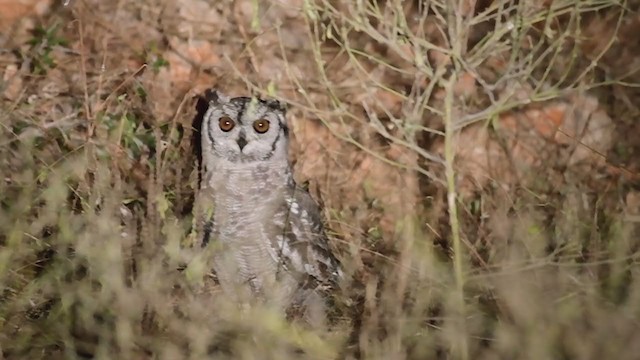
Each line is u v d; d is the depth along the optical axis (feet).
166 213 43.68
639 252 40.55
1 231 41.27
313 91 57.26
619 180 51.39
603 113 60.13
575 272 40.55
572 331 36.11
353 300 43.04
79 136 48.73
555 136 57.77
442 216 48.32
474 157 54.90
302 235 44.65
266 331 38.60
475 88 52.75
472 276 38.52
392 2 44.37
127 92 52.44
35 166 45.88
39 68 53.67
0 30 59.67
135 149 48.21
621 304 38.29
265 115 44.27
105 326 37.50
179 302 38.83
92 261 38.34
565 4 39.32
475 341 38.50
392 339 37.17
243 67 61.05
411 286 40.14
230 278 43.70
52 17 61.16
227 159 44.09
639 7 61.41
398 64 59.77
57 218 41.45
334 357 38.88
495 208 46.44
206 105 50.93
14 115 48.26
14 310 38.50
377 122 39.63
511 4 39.55
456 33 38.17
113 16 62.75
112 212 40.88
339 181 51.93
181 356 36.06
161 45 62.08
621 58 61.72
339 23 53.11
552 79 59.82
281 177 44.60
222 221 44.27
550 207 49.73
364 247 46.09
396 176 50.96
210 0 65.41
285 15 64.34
